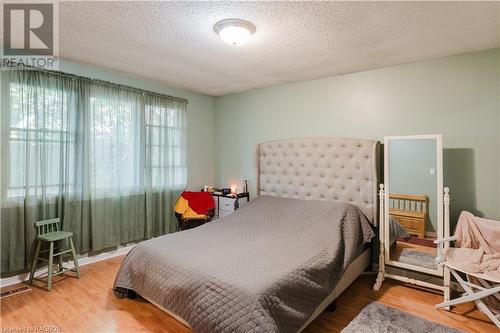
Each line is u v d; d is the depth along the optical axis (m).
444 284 2.34
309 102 3.63
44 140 2.80
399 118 2.98
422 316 2.16
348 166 3.13
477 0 1.75
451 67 2.69
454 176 2.67
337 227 2.61
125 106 3.46
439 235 2.51
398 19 2.00
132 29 2.20
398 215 2.79
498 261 2.07
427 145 2.63
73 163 3.02
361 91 3.22
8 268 2.62
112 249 3.46
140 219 3.66
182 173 4.18
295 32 2.21
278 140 3.76
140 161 3.63
